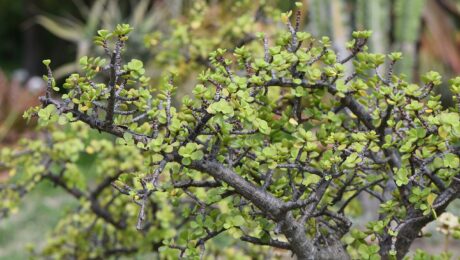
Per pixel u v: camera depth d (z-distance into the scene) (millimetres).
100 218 3766
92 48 11438
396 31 8031
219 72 3059
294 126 3152
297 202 2955
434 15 9336
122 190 2934
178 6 8289
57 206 8938
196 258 3057
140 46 9156
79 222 3836
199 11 4109
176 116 2973
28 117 2922
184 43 3895
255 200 2977
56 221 8336
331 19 7531
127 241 3715
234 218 3029
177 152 2945
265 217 3045
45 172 3721
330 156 3016
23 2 20344
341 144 3008
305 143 3010
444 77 9562
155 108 2998
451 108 3021
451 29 9461
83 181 3713
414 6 7953
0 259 7039
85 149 3730
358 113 3176
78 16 19203
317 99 3182
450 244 6941
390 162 3178
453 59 9203
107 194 3799
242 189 2975
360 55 3127
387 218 3082
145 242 3592
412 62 7918
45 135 3789
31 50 19734
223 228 3100
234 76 3045
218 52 3041
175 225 3754
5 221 8234
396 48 8023
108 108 2891
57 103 2896
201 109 2932
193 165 2955
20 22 22312
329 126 3139
